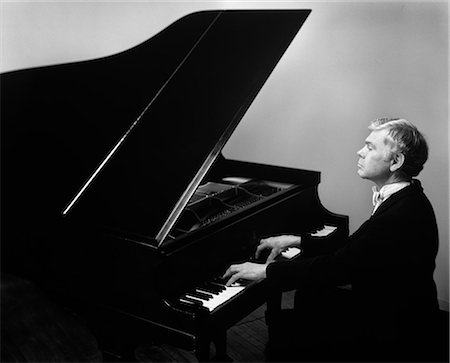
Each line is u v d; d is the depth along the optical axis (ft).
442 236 11.70
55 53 14.48
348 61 12.56
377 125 7.33
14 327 11.02
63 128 9.62
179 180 7.62
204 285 7.49
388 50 11.91
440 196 11.59
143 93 9.86
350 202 13.19
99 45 14.82
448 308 11.82
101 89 9.98
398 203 7.00
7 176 9.08
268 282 7.49
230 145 15.05
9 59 14.06
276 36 9.66
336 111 13.00
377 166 7.25
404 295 6.97
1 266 8.56
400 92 11.91
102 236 7.13
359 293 7.21
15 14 13.93
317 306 8.00
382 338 6.96
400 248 6.86
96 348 10.27
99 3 14.56
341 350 7.04
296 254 8.78
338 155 13.17
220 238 7.78
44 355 9.98
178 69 10.12
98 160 8.80
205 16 11.35
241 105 8.41
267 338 10.76
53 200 8.24
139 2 14.82
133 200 7.58
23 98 10.05
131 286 6.95
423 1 11.23
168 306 6.61
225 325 6.98
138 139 8.89
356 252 7.02
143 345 10.41
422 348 6.88
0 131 9.82
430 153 11.58
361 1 12.08
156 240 6.64
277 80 13.82
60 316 11.55
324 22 12.76
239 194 9.97
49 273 7.91
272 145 14.26
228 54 9.82
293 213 9.68
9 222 8.41
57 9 14.25
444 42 11.10
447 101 11.23
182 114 9.00
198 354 7.80
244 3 13.98
